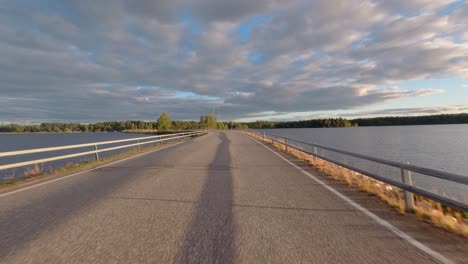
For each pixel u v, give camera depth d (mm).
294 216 4441
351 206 4973
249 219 4309
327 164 9992
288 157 13539
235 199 5539
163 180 7672
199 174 8625
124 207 5047
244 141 29016
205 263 2916
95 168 10562
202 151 17203
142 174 8797
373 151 33438
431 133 79625
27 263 2990
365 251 3158
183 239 3551
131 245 3395
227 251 3189
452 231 3719
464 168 21516
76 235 3744
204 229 3896
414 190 4352
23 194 6367
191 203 5270
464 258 2975
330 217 4375
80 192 6395
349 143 45906
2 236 3762
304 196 5738
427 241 3418
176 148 20203
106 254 3162
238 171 9180
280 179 7707
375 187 6180
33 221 4359
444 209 5445
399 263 2875
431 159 26172
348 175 7660
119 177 8352
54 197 5961
